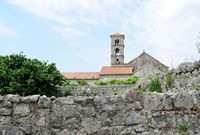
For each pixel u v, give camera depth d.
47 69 25.77
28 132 6.77
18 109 6.86
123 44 75.00
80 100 6.88
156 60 65.00
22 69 24.42
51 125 6.80
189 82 11.38
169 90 12.39
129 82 30.89
